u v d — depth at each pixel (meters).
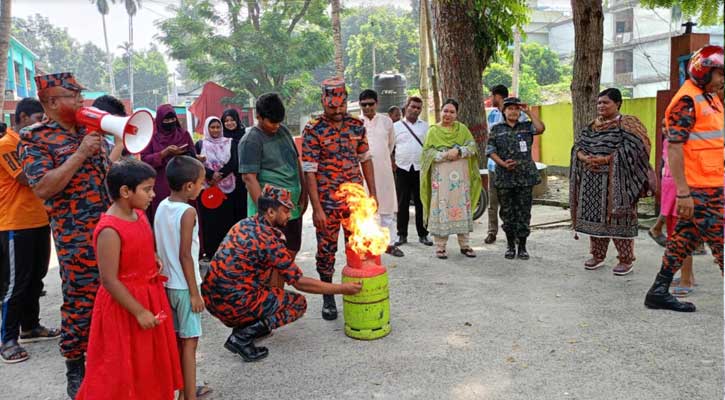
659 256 5.98
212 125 6.13
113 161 3.67
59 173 3.07
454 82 8.30
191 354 3.17
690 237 4.21
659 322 4.12
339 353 3.87
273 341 4.15
